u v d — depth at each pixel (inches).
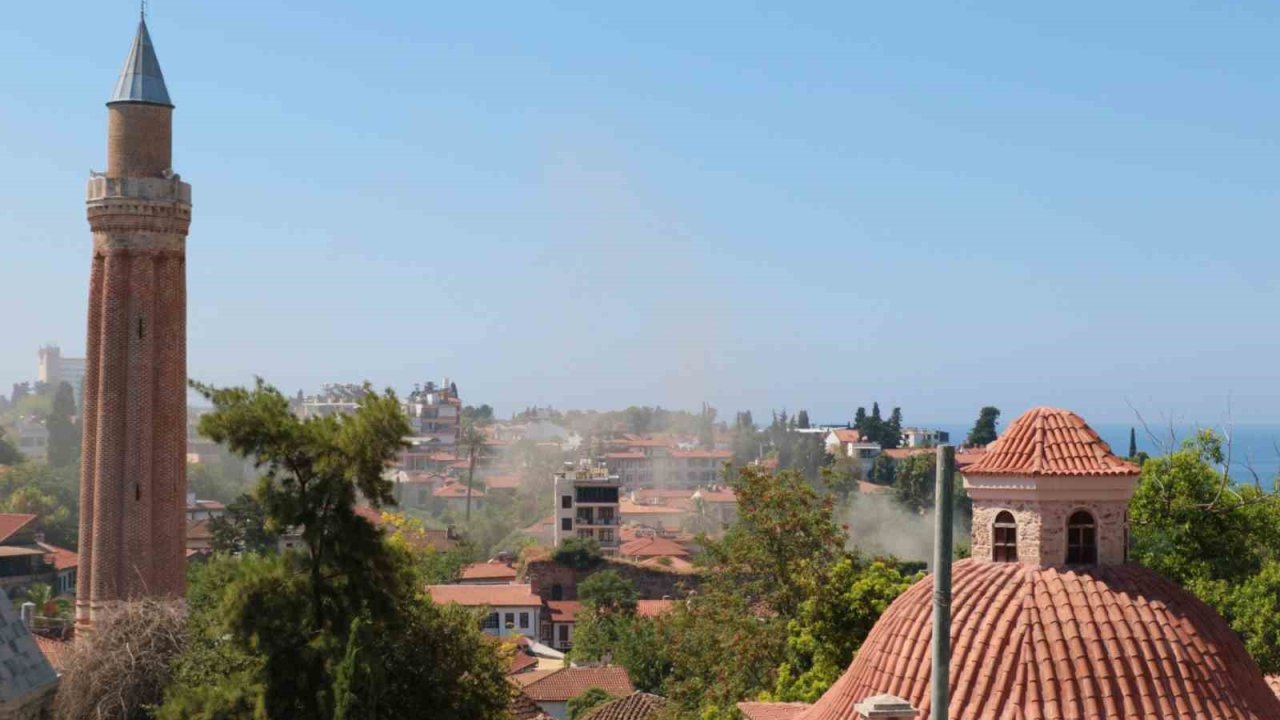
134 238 2399.1
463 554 5876.0
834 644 2042.3
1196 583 1924.2
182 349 2459.4
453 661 1792.6
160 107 2437.3
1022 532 1111.6
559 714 3440.0
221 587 1680.6
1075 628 1037.2
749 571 2482.8
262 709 1556.3
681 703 2472.9
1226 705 1009.5
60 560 4830.2
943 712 719.1
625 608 4785.9
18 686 1358.3
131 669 1845.5
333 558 1651.1
